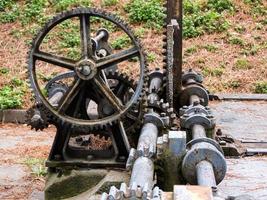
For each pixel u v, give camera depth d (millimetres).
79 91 5449
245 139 6551
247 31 11156
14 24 11594
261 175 5527
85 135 6035
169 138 4496
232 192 5148
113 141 5445
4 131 8312
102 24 11258
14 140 7934
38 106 5430
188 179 4402
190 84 6949
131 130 5461
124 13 11656
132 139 5512
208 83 9672
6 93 9219
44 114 5434
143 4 11664
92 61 5336
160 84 6703
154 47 10711
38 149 7578
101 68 5367
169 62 6016
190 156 4375
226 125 7090
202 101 6621
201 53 10547
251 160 5938
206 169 4258
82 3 11891
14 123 8672
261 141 6441
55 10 11898
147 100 5676
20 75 9938
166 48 6227
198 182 4117
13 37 11211
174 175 4504
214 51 10617
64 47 10797
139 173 4164
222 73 9992
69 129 5492
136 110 5434
